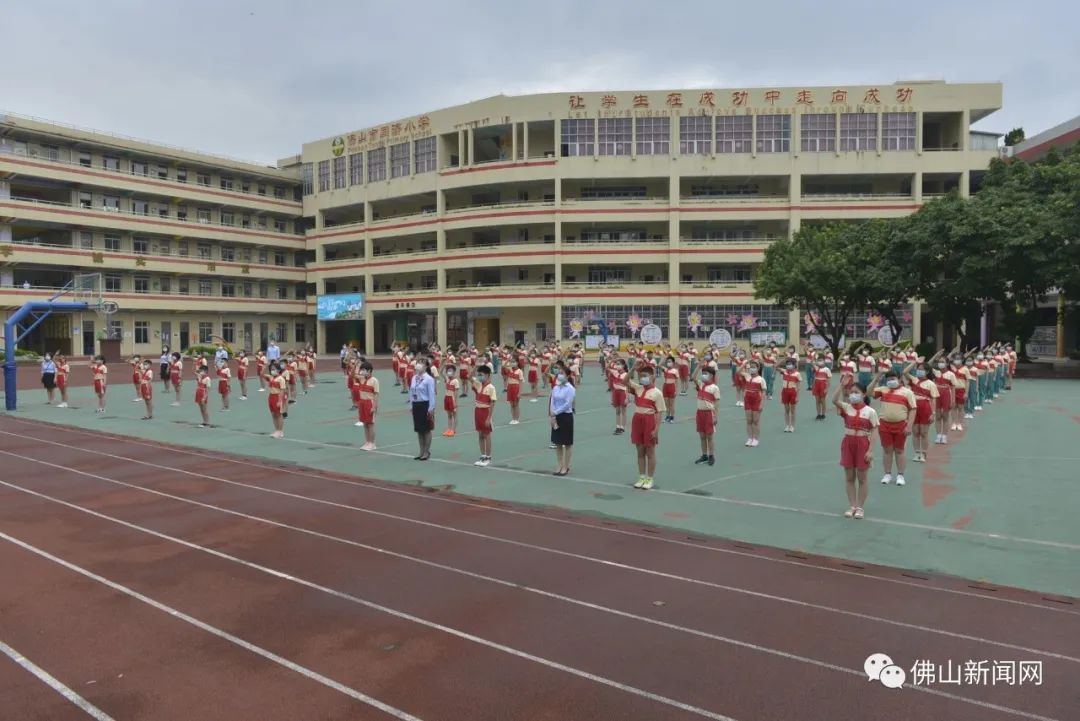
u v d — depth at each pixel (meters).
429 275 62.06
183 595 7.18
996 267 33.00
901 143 51.06
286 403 18.78
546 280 57.06
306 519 10.06
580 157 53.44
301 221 69.69
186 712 5.04
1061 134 46.72
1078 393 27.23
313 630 6.37
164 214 59.59
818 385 20.08
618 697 5.24
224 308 62.88
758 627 6.44
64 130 52.22
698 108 52.56
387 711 5.05
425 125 58.41
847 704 5.16
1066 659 5.84
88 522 9.87
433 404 14.79
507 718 4.96
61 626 6.46
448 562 8.20
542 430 18.80
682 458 14.62
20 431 19.19
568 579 7.66
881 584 7.53
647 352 29.77
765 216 52.44
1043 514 10.12
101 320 55.56
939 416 16.03
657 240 54.94
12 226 52.34
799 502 10.99
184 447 16.41
